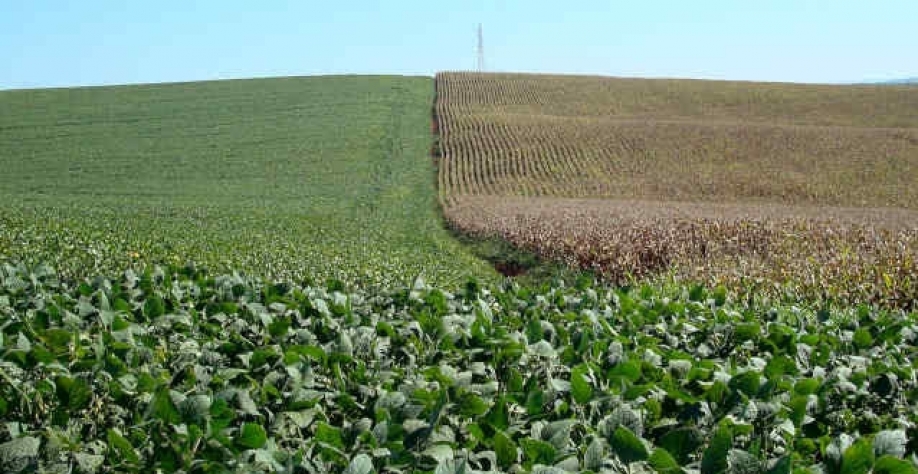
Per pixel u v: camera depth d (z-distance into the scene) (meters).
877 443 2.77
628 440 2.49
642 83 83.00
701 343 5.06
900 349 5.16
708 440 3.01
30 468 2.44
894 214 34.50
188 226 23.73
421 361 4.22
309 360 3.77
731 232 22.58
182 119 59.47
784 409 3.22
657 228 22.50
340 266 13.20
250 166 46.09
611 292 6.58
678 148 52.88
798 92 78.25
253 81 79.19
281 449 2.88
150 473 2.62
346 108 64.94
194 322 4.90
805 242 21.27
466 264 19.86
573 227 23.53
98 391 3.32
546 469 2.23
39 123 56.72
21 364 3.55
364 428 2.77
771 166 48.62
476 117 62.59
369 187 41.72
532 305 6.07
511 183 44.34
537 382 3.52
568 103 72.06
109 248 13.86
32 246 13.55
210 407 2.86
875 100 73.38
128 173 43.34
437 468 2.12
